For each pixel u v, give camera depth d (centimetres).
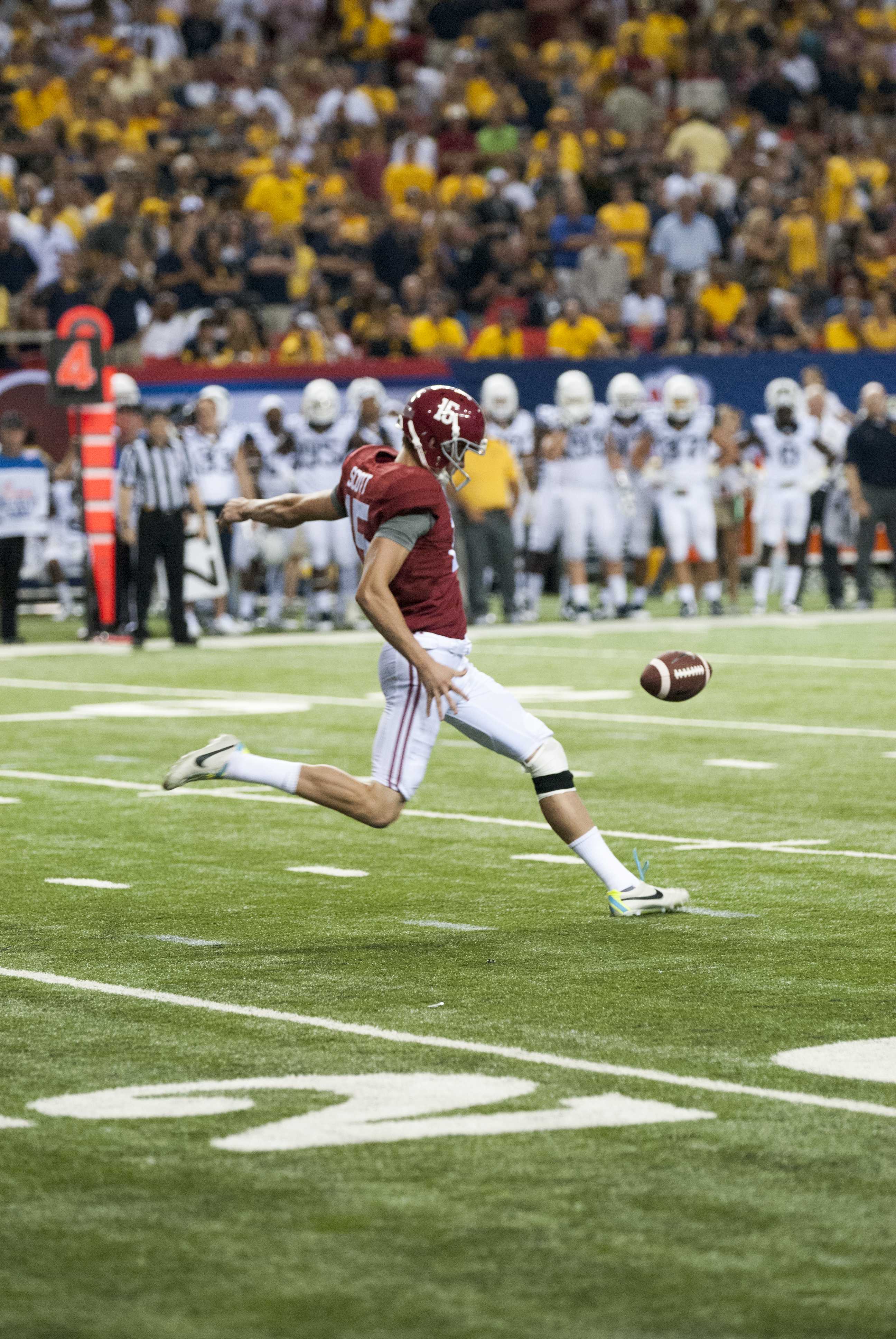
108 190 8862
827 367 8512
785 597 7556
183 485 6500
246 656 6206
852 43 11038
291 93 9606
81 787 3756
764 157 10181
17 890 2833
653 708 4903
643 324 8919
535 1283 1389
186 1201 1555
